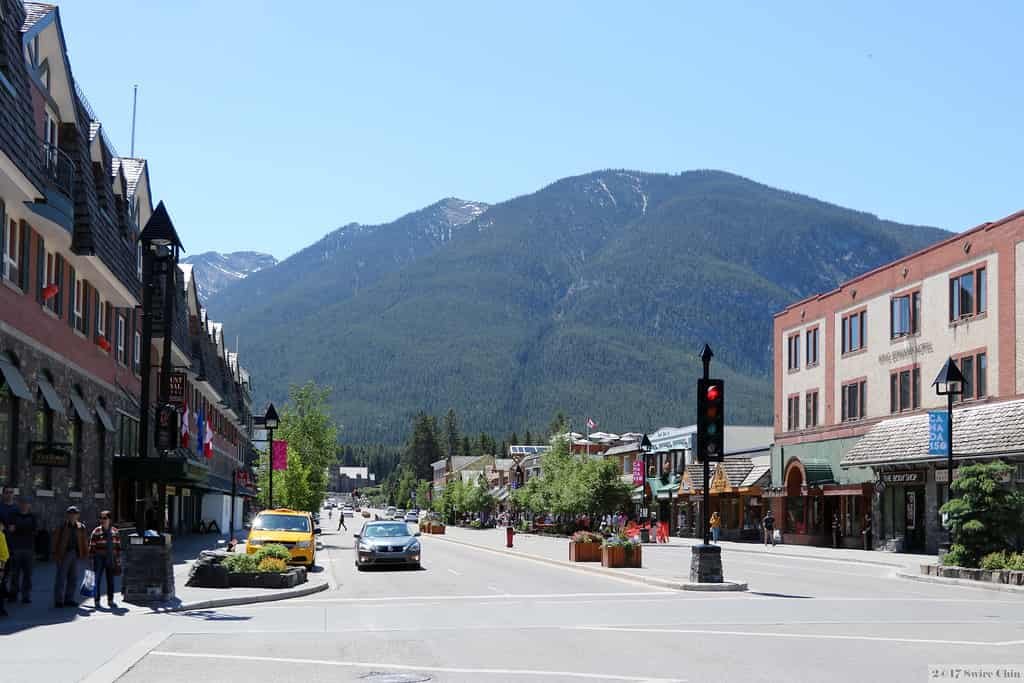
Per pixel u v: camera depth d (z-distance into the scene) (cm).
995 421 3944
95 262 3306
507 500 13525
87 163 3169
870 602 2155
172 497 5819
